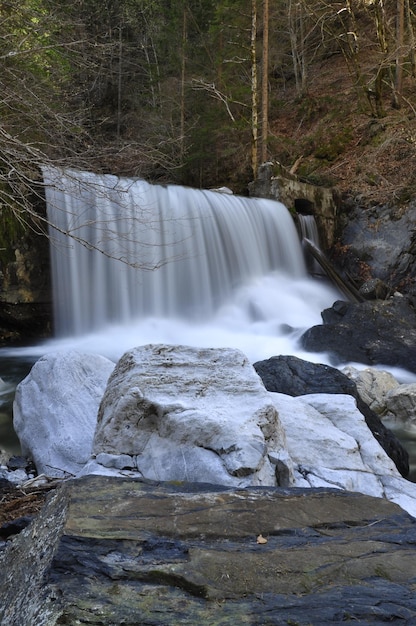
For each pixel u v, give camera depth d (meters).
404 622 1.58
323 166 19.55
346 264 16.12
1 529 3.06
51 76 10.22
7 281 12.12
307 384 6.36
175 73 26.03
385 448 5.55
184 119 23.47
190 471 3.40
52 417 4.99
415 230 15.29
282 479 3.51
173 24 25.33
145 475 3.53
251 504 2.35
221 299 14.13
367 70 23.08
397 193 16.27
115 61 21.83
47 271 12.55
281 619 1.57
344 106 21.92
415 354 10.09
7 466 4.95
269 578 1.79
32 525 2.34
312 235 16.47
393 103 20.67
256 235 14.97
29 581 1.86
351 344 10.50
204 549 1.94
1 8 8.04
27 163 6.37
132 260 13.01
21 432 5.19
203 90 23.61
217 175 22.19
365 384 7.68
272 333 12.48
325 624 1.56
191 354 4.14
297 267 15.69
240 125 21.09
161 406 3.71
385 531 2.17
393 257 15.37
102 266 12.70
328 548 2.00
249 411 3.69
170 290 13.56
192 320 13.76
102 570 1.80
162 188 13.58
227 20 23.42
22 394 5.42
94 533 2.03
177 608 1.62
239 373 4.01
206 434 3.50
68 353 5.45
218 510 2.27
